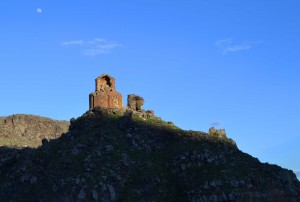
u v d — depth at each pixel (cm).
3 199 10700
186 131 12619
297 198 10869
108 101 13175
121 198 10238
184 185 10881
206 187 10538
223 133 12700
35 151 12019
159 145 12162
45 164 11275
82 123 12600
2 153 13038
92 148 11331
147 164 11231
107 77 13525
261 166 11306
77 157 11069
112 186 10312
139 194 10375
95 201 9981
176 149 11850
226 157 11431
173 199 10544
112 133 11931
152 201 10362
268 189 10662
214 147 11812
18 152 12506
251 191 10494
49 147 11944
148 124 12794
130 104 13675
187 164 11319
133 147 11769
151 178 10756
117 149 11362
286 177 11069
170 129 12700
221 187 10512
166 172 11244
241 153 11838
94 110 12900
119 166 10850
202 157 11356
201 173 11006
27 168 11219
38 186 10681
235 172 10888
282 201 10644
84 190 10094
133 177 10769
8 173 11512
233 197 10275
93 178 10369
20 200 10550
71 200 10006
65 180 10400
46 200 10262
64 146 11750
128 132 12269
